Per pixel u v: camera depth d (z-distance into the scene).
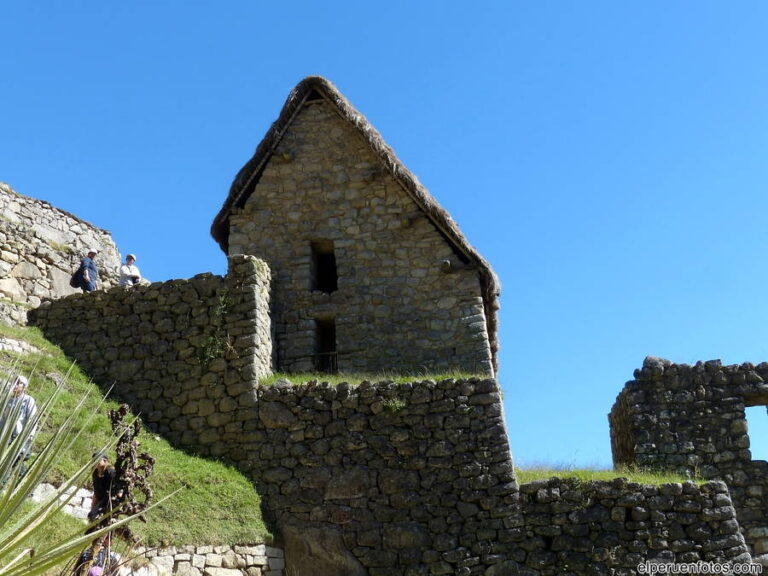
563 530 12.12
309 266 17.41
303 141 18.45
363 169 18.02
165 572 11.04
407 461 12.86
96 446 12.37
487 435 12.80
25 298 18.80
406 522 12.45
